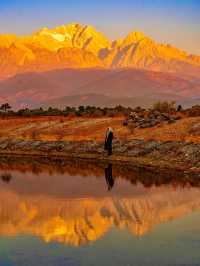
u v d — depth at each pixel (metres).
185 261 24.67
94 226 31.12
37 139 82.00
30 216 33.91
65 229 30.50
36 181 49.38
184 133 67.25
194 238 28.16
